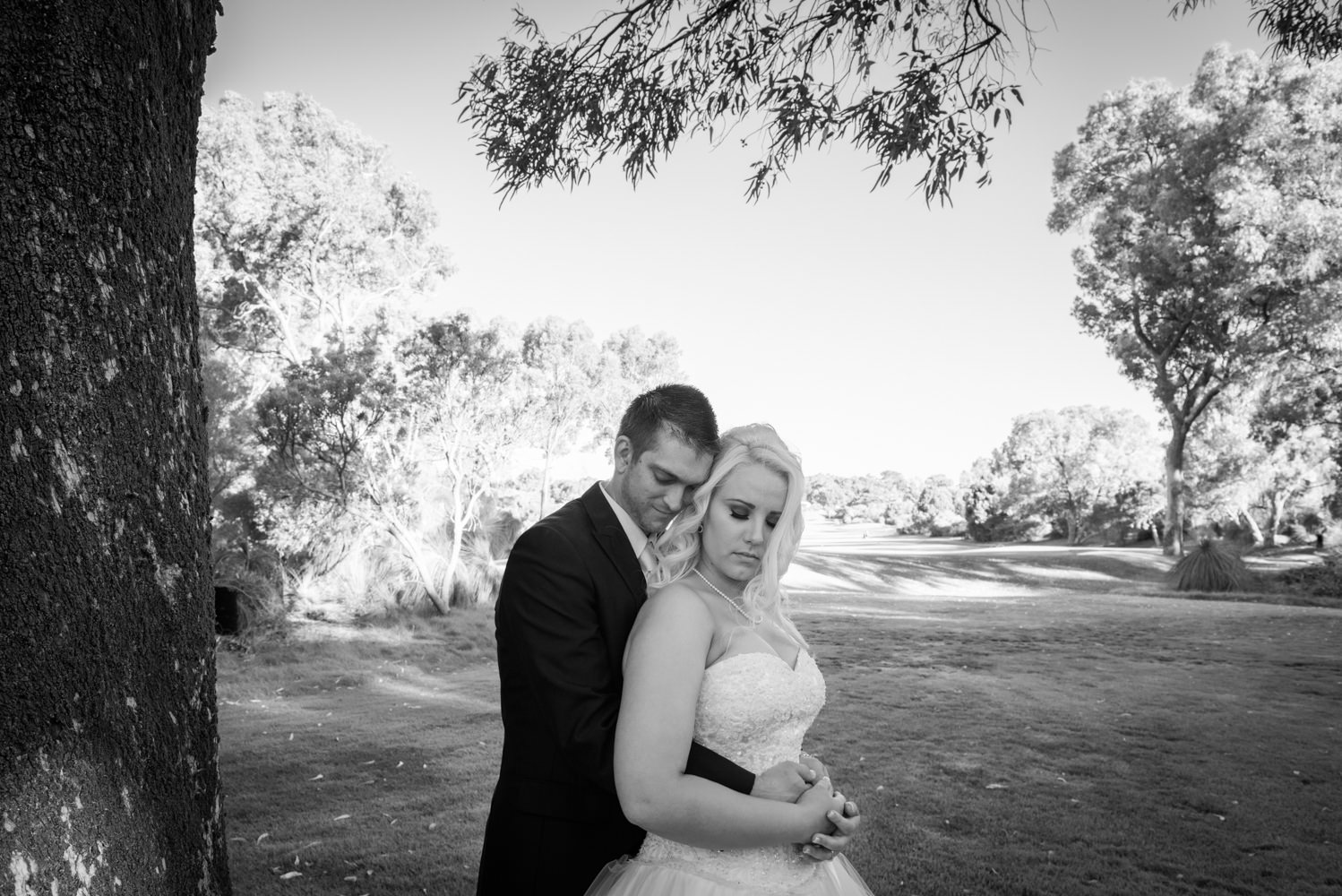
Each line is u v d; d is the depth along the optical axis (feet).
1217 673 36.55
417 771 22.20
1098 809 19.01
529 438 57.93
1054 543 153.89
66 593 4.68
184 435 5.47
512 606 7.50
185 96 5.67
